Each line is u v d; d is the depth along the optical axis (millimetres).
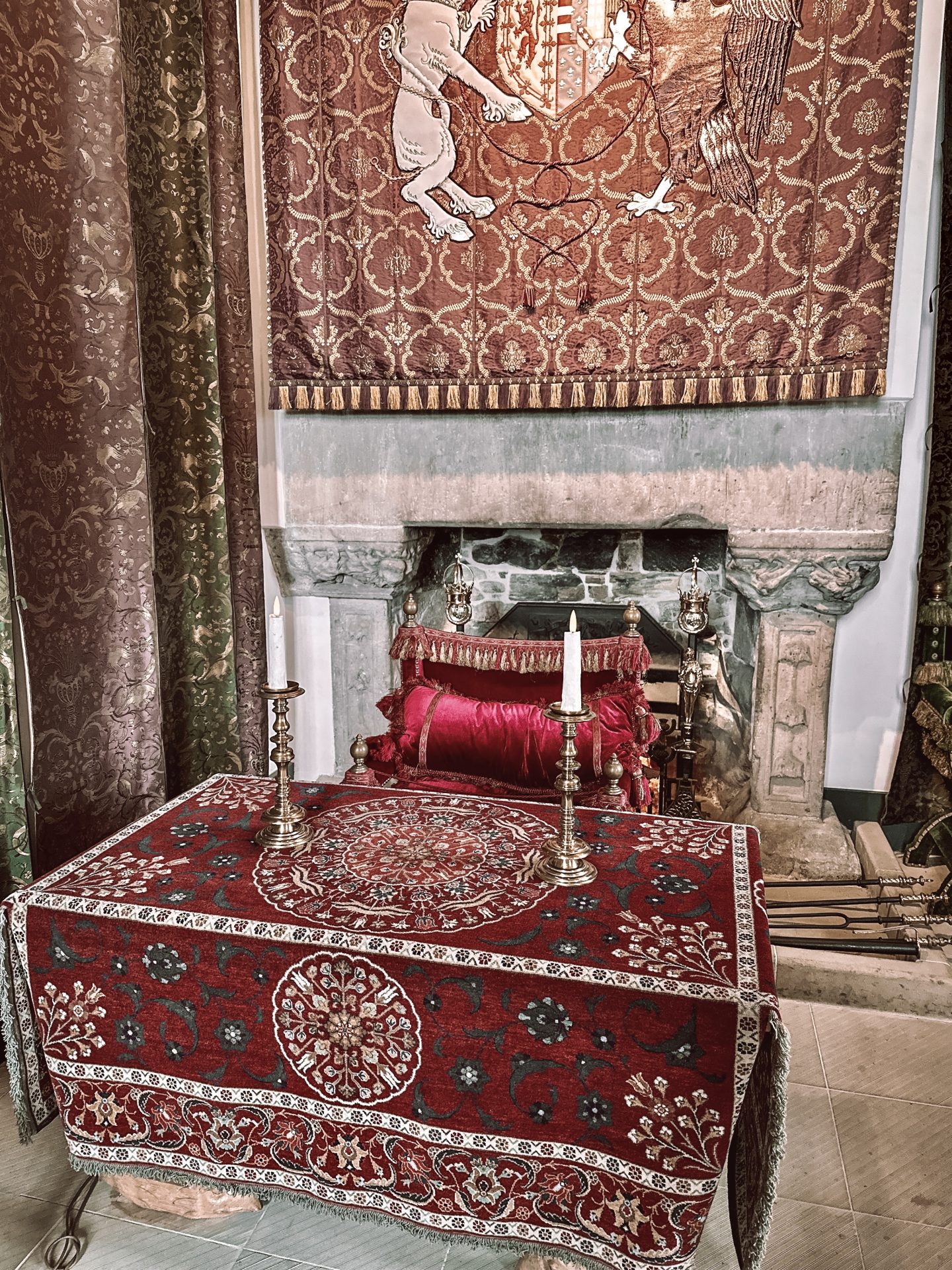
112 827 2459
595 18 2684
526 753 2393
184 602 2818
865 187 2586
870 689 3215
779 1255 1592
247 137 3131
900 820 3129
